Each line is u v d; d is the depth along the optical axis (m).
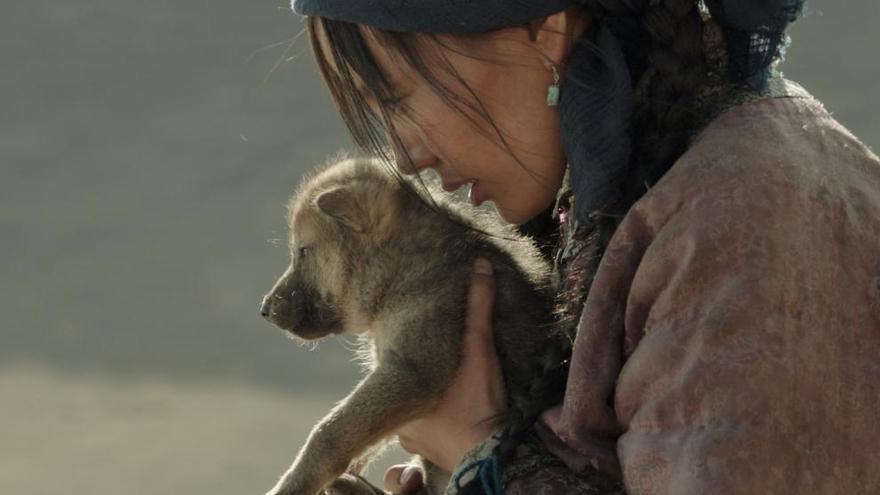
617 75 4.46
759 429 3.94
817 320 4.03
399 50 4.64
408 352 6.01
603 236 4.49
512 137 4.75
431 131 4.79
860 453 4.01
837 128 4.42
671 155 4.39
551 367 4.98
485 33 4.58
